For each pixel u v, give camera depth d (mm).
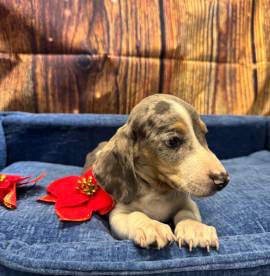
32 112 397
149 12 396
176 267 183
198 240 189
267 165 358
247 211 242
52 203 257
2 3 373
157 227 195
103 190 246
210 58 417
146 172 238
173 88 411
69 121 380
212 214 247
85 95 397
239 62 425
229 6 413
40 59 387
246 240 198
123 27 393
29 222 224
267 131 429
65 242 206
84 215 231
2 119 376
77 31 387
